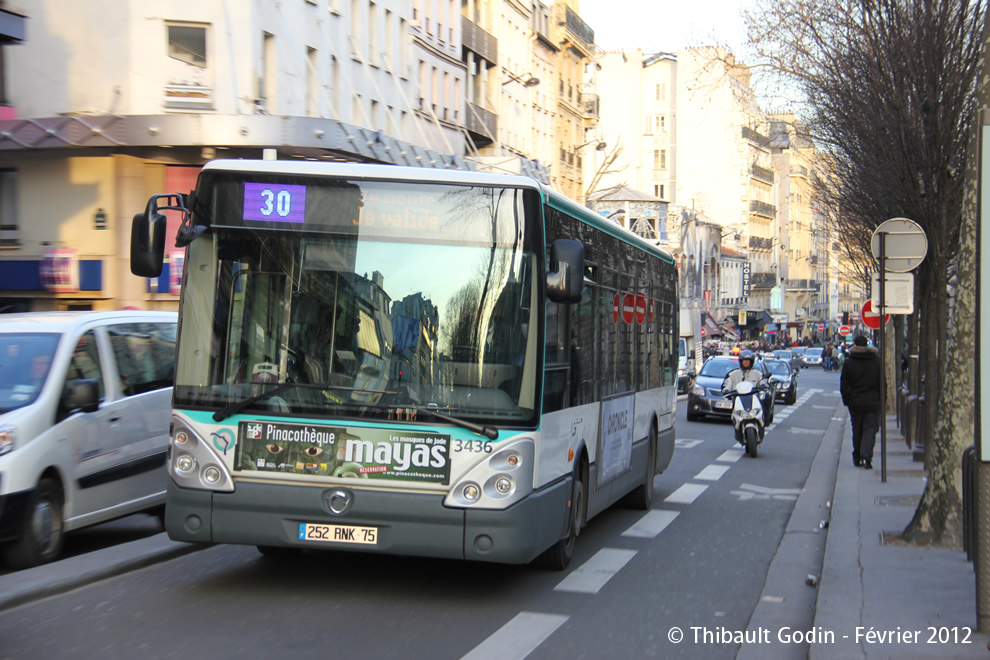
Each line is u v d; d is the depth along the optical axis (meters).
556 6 76.06
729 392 23.47
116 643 7.02
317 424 8.16
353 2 41.53
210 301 8.43
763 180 121.81
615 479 11.86
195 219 8.49
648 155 108.62
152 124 29.44
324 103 36.91
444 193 8.37
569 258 8.05
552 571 9.95
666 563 10.72
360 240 8.38
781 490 17.17
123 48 31.44
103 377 10.80
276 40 33.41
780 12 17.88
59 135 29.75
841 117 18.84
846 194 31.12
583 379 9.99
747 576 10.19
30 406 9.71
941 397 11.03
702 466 20.78
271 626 7.54
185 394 8.35
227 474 8.22
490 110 62.22
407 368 8.19
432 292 8.28
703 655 7.29
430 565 9.92
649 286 14.19
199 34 31.80
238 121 29.41
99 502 10.47
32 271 31.58
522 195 8.32
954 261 20.52
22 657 6.68
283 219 8.44
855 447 20.06
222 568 9.56
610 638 7.64
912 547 10.77
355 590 8.77
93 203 31.41
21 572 8.86
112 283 31.27
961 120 16.11
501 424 8.09
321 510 8.09
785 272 133.38
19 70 31.83
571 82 80.12
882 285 17.27
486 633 7.58
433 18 51.84
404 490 8.05
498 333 8.21
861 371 19.84
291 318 8.34
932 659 6.57
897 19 15.90
